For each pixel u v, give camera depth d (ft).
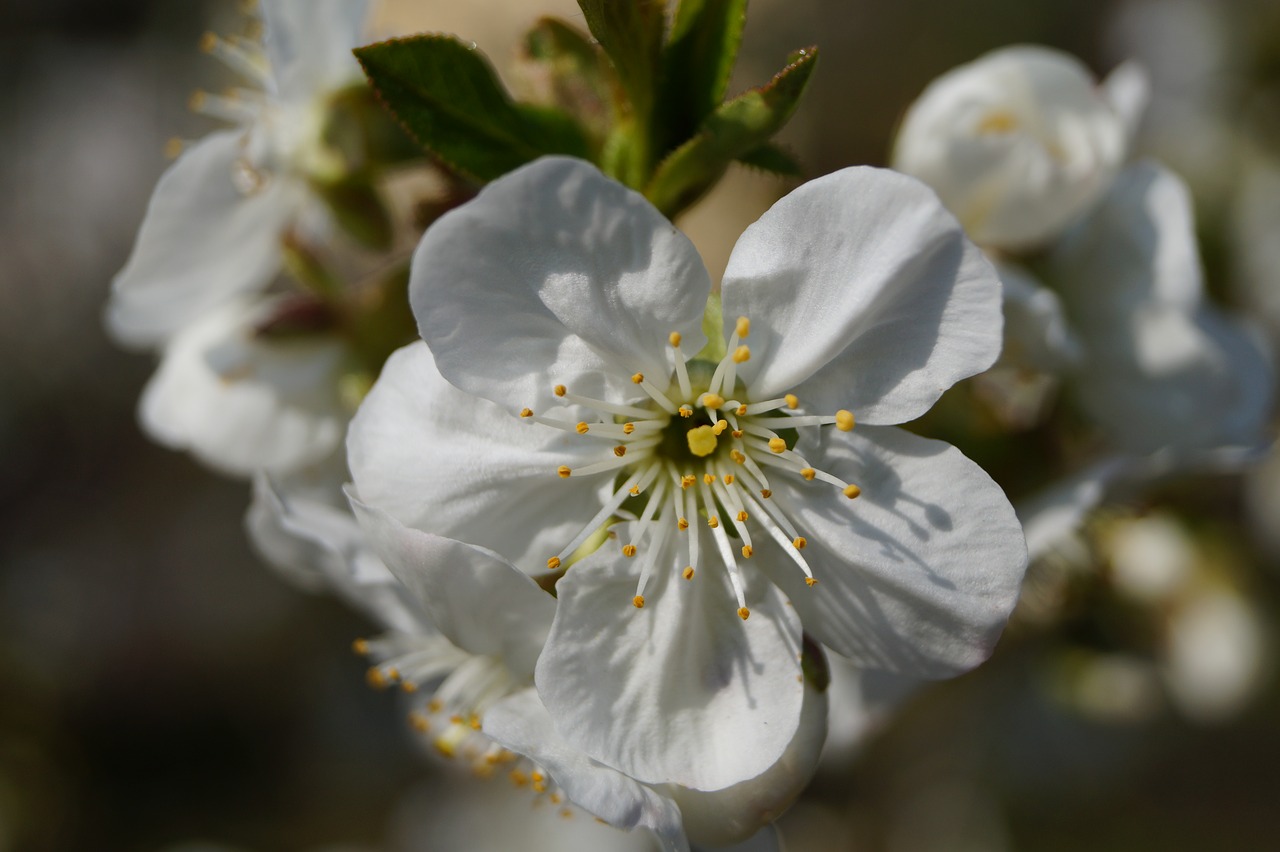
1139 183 0.56
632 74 0.48
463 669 0.49
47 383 1.30
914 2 1.23
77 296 1.33
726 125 0.47
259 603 1.25
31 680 1.20
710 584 0.48
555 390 0.46
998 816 0.93
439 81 0.48
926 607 0.46
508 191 0.45
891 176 0.45
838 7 1.24
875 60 1.23
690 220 1.18
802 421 0.47
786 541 0.47
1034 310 0.53
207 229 0.54
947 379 0.46
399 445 0.47
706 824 0.47
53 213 1.34
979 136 0.54
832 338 0.46
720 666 0.47
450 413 0.47
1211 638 0.65
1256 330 0.59
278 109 0.54
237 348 0.55
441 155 0.48
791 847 0.90
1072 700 0.64
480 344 0.46
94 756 1.21
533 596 0.47
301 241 0.55
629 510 0.48
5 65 1.37
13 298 1.32
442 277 0.46
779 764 0.47
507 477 0.47
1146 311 0.55
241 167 0.53
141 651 1.24
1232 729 0.96
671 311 0.46
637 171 0.49
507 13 1.20
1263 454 0.55
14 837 1.14
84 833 1.18
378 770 1.16
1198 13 1.06
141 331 0.56
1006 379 0.55
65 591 1.25
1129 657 0.63
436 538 0.46
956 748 0.88
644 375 0.47
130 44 1.38
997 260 0.56
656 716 0.47
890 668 0.47
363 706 1.19
